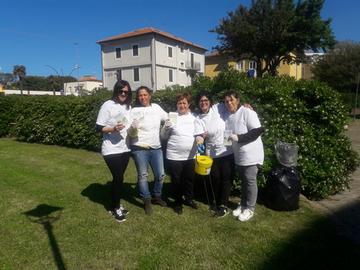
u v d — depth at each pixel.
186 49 46.44
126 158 4.55
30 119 11.29
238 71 6.22
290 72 44.91
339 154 5.67
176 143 4.68
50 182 6.34
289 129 5.42
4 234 4.17
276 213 4.71
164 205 5.05
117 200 4.57
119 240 4.00
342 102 5.81
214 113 4.62
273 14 30.53
